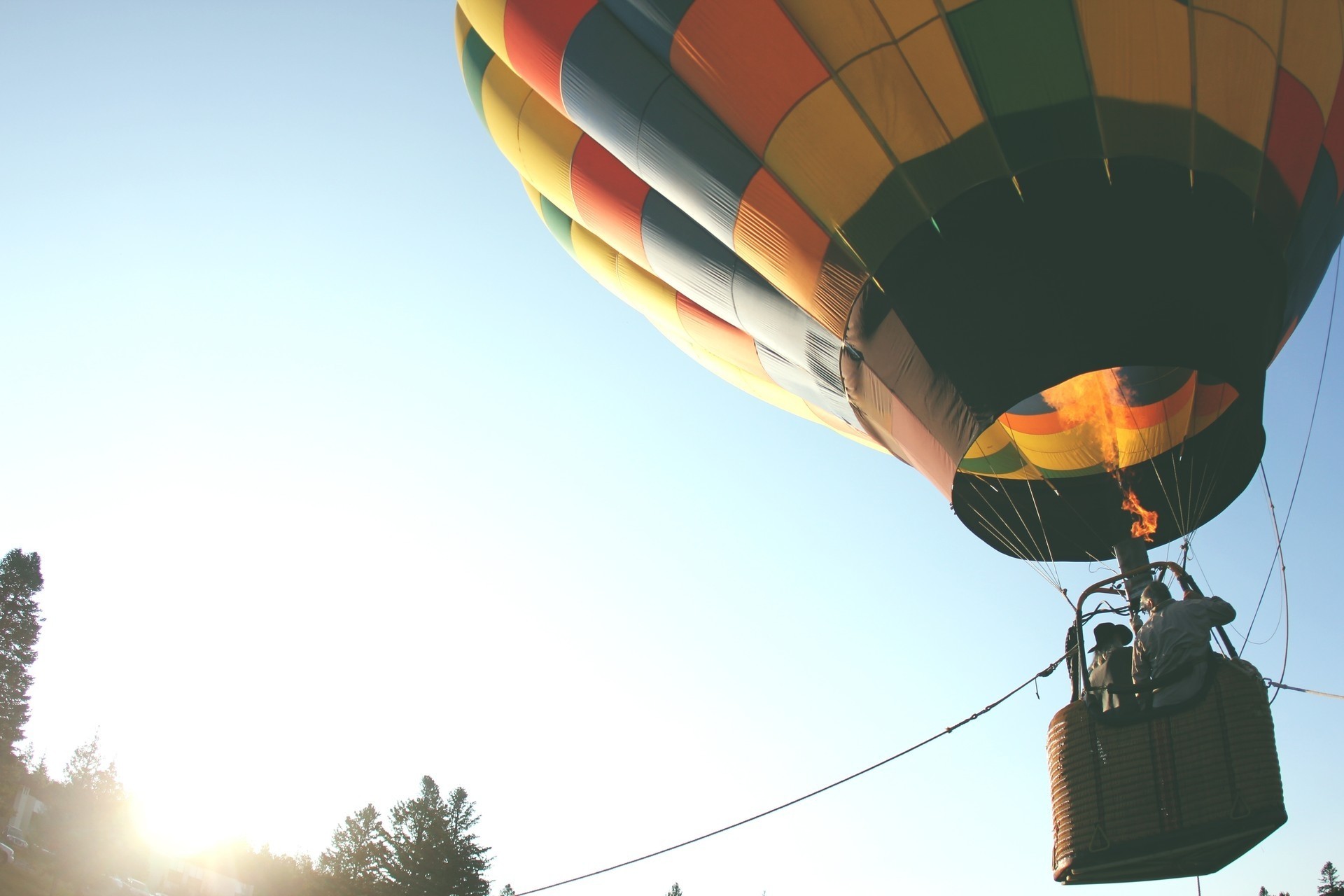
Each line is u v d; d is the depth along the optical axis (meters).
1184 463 9.60
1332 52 8.24
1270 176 7.77
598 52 9.55
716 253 9.71
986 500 9.82
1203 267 7.32
